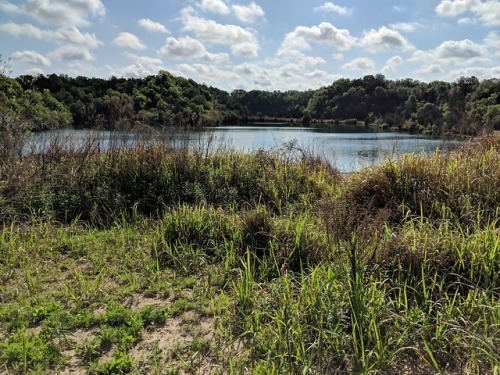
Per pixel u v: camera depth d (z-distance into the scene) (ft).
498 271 10.64
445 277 10.73
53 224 17.42
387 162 18.72
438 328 8.75
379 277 10.64
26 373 8.08
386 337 8.45
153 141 22.88
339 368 8.09
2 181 18.24
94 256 14.30
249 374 8.14
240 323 9.97
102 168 20.99
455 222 14.29
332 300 9.63
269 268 12.60
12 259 13.51
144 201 19.54
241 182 21.34
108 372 8.18
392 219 15.67
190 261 13.51
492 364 7.58
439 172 17.34
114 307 10.89
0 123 21.88
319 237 13.55
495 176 16.48
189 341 9.43
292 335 8.73
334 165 26.94
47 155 21.13
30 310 10.58
